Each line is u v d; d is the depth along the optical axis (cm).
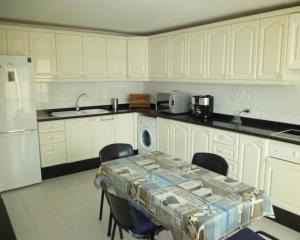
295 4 280
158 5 292
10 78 332
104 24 401
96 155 437
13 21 379
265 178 282
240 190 189
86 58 426
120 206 181
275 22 277
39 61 383
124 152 283
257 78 301
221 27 333
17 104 342
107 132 444
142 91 537
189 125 369
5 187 350
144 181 204
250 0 268
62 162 403
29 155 362
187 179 208
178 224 160
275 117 324
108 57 449
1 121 334
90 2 281
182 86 454
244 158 301
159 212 175
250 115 351
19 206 314
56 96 439
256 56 299
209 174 219
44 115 411
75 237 256
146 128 452
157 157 263
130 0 273
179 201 172
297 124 303
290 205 264
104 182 239
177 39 400
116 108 484
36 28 374
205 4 286
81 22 386
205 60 360
